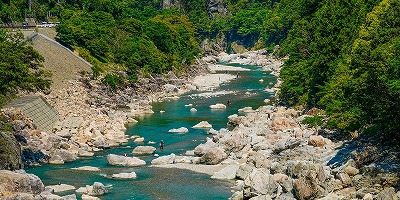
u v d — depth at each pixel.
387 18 63.56
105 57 136.88
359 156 54.69
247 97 128.75
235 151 73.06
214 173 63.84
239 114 105.88
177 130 91.06
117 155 71.44
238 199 51.94
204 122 95.69
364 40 63.81
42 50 117.19
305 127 79.94
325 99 75.19
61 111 95.25
